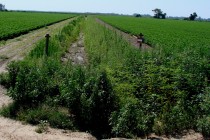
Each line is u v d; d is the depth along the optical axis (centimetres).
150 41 3528
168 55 1845
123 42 2819
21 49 2520
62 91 1096
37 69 1259
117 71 1358
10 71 1302
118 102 1049
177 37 4603
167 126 1024
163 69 1325
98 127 1012
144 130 977
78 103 1038
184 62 1473
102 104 1009
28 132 939
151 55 1605
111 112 1000
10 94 1116
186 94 1203
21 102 1116
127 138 952
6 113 1055
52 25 6581
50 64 1382
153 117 1009
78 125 1017
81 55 2380
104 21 10150
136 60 1470
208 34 5997
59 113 1045
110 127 1000
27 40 3247
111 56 1930
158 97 1157
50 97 1157
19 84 1121
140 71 1327
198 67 1451
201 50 2089
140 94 1187
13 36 3581
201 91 1242
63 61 2025
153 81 1227
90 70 1306
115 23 8712
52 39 2614
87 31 4112
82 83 1082
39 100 1139
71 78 1129
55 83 1197
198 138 987
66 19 10744
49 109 1071
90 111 999
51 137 917
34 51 1981
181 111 1109
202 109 1099
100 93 1007
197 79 1294
